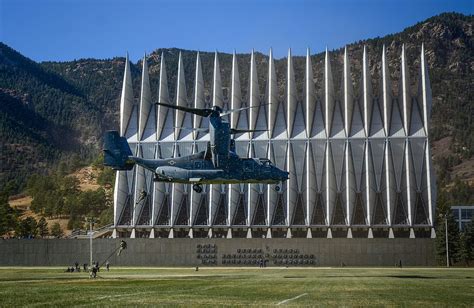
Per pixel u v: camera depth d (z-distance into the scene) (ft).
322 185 316.40
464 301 86.69
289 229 309.22
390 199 306.35
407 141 312.29
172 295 94.99
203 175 162.20
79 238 304.30
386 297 92.94
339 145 318.86
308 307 77.30
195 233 319.68
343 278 154.92
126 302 82.74
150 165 172.96
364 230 312.50
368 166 309.42
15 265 297.33
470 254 284.61
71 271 217.77
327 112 319.06
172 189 319.88
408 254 286.25
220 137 153.58
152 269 244.01
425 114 314.76
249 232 310.45
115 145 180.45
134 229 318.24
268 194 311.88
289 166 314.35
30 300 85.76
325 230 312.29
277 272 202.59
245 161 162.71
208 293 99.35
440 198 453.99
